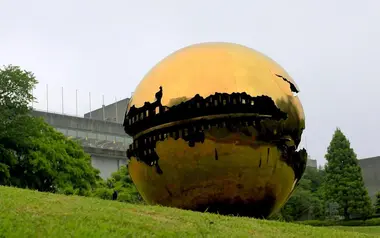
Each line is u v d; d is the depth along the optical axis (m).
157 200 14.91
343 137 48.34
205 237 9.73
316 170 67.94
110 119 72.81
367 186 66.81
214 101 13.59
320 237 11.56
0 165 32.19
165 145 13.77
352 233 13.14
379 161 66.62
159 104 14.00
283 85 14.41
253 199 14.02
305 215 52.59
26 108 35.22
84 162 39.16
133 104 14.86
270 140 13.65
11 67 36.31
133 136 15.20
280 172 14.03
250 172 13.57
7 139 33.88
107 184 42.44
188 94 13.70
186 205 14.31
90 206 11.62
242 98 13.61
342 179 46.72
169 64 14.73
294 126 14.30
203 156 13.43
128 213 11.30
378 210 48.84
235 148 13.36
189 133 13.47
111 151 59.69
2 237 7.95
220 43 15.31
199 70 14.02
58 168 37.09
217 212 14.15
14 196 11.80
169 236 9.38
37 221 9.27
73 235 8.48
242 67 14.12
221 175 13.51
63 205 11.30
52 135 38.28
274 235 10.94
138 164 14.79
